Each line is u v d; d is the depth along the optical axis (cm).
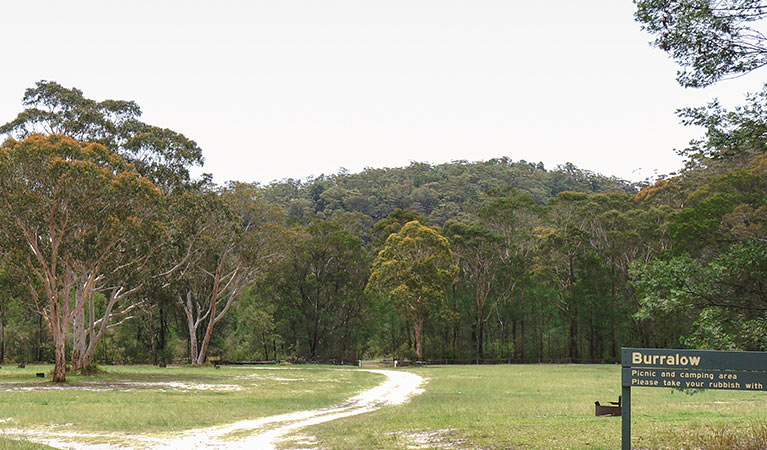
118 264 4281
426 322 7962
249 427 1889
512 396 2988
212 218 5672
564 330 8462
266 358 8369
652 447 1173
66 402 2583
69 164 3528
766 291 1438
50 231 3728
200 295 7150
